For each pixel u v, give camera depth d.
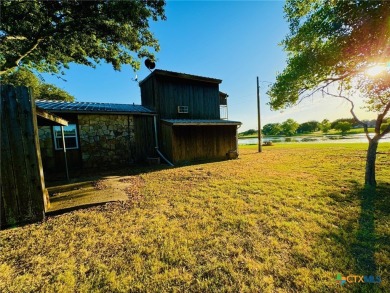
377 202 3.67
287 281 1.82
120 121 9.41
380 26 3.07
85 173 7.51
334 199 3.93
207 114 13.01
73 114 8.16
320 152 12.55
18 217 2.98
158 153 10.43
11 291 1.73
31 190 3.07
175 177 6.49
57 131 7.80
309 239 2.51
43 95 22.27
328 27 3.52
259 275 1.90
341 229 2.74
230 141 12.45
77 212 3.50
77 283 1.82
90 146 8.55
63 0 6.71
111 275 1.91
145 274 1.93
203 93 12.87
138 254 2.24
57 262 2.12
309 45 4.11
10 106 2.89
